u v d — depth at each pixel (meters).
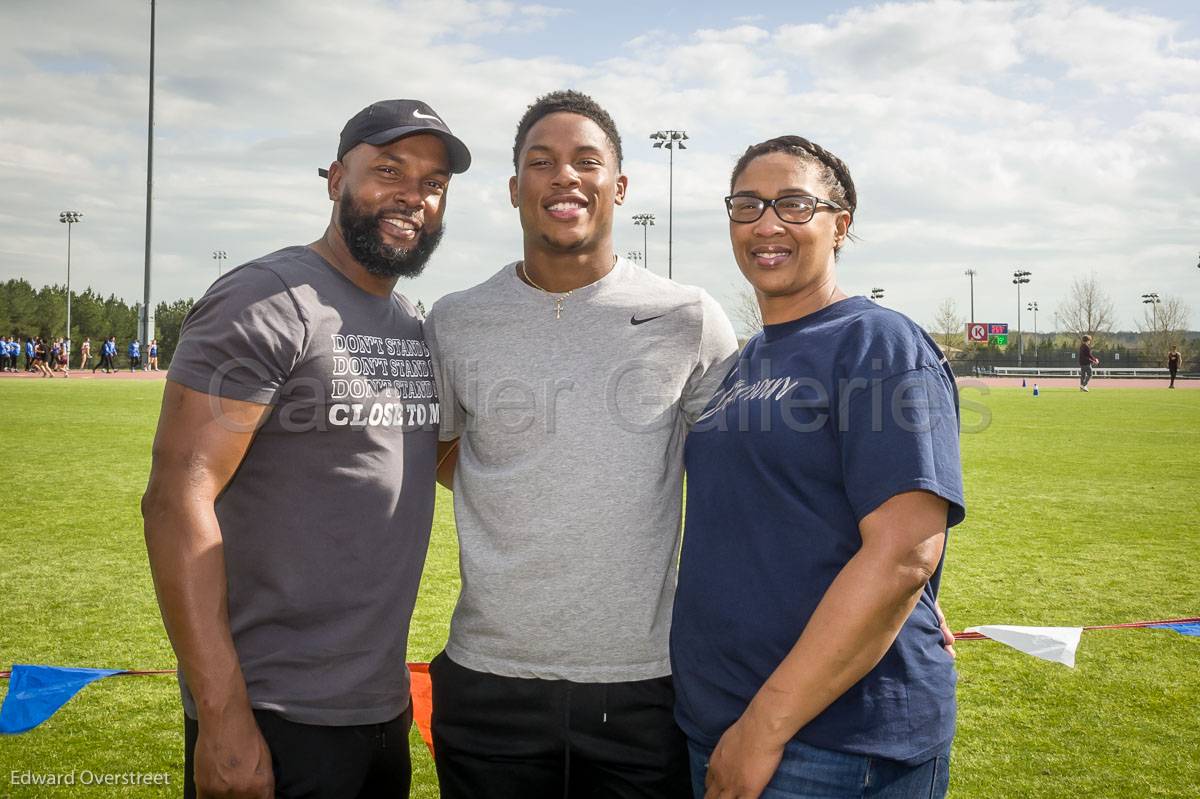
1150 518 8.81
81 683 3.42
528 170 2.45
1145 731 3.88
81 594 5.87
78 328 85.69
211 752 1.97
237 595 2.21
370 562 2.26
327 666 2.21
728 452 2.07
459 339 2.56
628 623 2.37
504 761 2.43
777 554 1.96
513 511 2.38
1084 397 29.48
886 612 1.76
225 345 2.06
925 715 1.90
